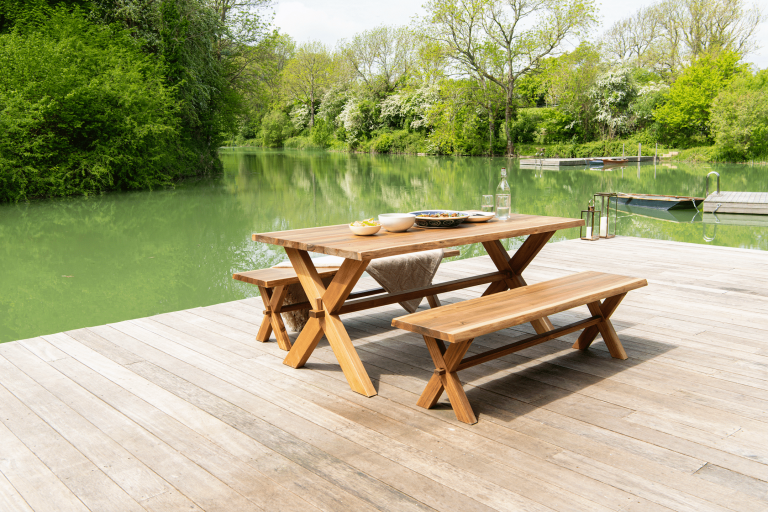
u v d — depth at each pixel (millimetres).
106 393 2416
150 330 3336
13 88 13570
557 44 26953
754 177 17641
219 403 2301
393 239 2369
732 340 2924
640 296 3799
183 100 17078
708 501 1571
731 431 1981
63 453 1918
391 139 35719
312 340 2588
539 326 3047
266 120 46750
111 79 14820
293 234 2574
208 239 8727
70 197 13992
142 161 15344
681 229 8742
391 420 2119
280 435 2018
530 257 3162
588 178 18109
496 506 1562
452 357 2090
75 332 3307
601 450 1862
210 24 18625
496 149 30984
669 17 29891
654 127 27734
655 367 2594
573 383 2438
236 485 1703
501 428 2033
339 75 40750
